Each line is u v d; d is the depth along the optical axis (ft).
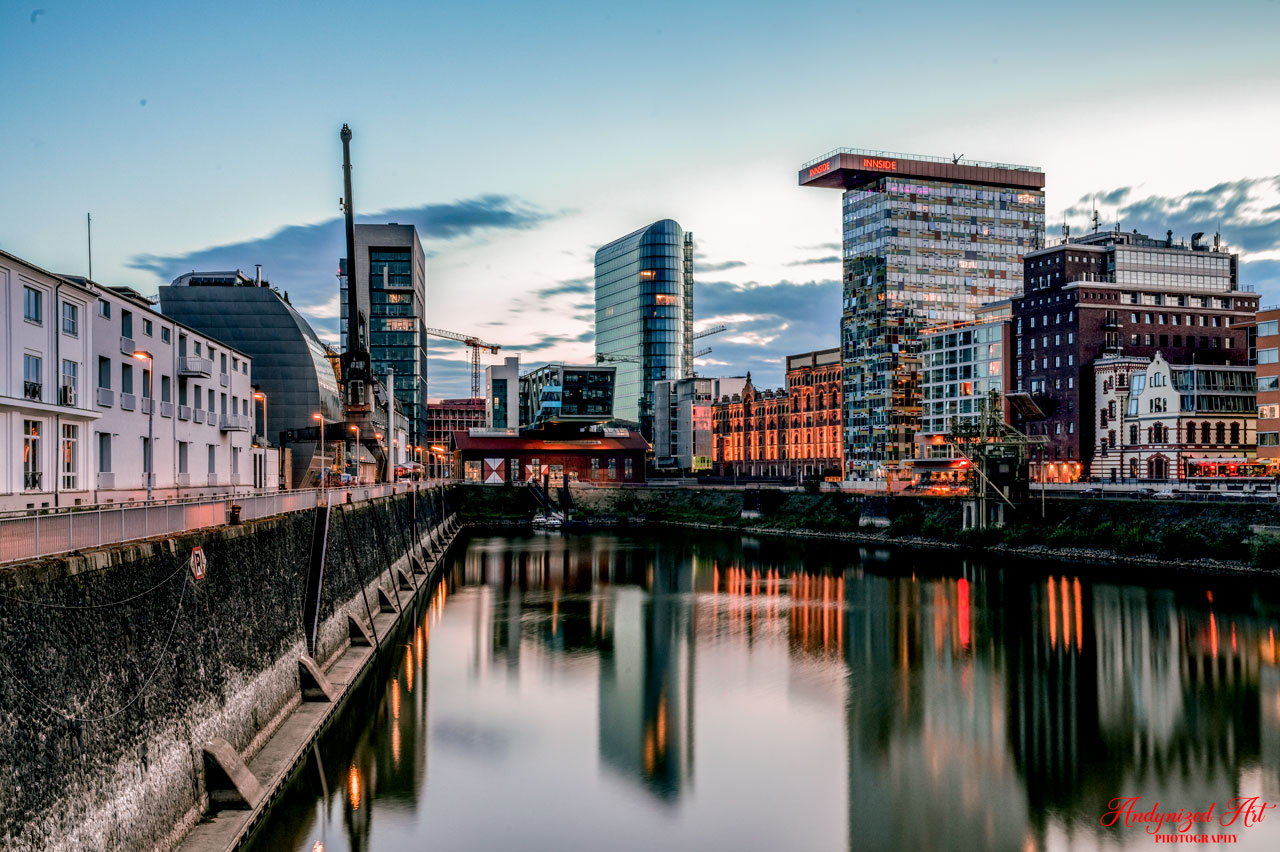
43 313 134.31
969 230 589.32
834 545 392.68
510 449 608.60
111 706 77.05
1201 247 527.81
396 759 131.44
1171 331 440.86
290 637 138.51
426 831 107.14
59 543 74.49
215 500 111.75
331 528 173.47
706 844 105.40
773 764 131.23
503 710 155.43
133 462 176.45
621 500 578.66
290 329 350.23
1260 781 123.24
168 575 91.61
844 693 165.68
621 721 149.79
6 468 122.31
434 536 391.86
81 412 141.18
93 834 71.77
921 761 131.54
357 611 192.75
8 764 61.72
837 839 107.04
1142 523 304.50
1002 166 605.73
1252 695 158.51
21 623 64.90
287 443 328.08
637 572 326.85
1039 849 104.83
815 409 651.66
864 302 583.58
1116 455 403.95
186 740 92.63
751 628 223.92
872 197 583.99
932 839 106.32
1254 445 383.24
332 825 108.37
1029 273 495.00
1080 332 426.92
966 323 533.96
